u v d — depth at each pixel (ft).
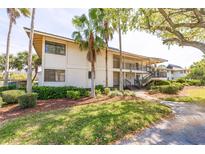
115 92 47.96
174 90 59.16
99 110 26.30
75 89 45.88
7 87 48.65
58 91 43.21
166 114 26.50
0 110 30.07
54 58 54.49
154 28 28.71
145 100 40.60
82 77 62.54
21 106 30.73
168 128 19.49
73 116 22.67
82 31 43.96
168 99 45.01
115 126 18.30
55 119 21.33
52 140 14.82
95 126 18.03
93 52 44.65
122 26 29.25
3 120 23.75
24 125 19.24
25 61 101.86
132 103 33.55
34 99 31.81
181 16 30.58
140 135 17.04
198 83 109.09
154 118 23.07
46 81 52.37
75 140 14.80
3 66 99.19
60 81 56.13
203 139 16.08
